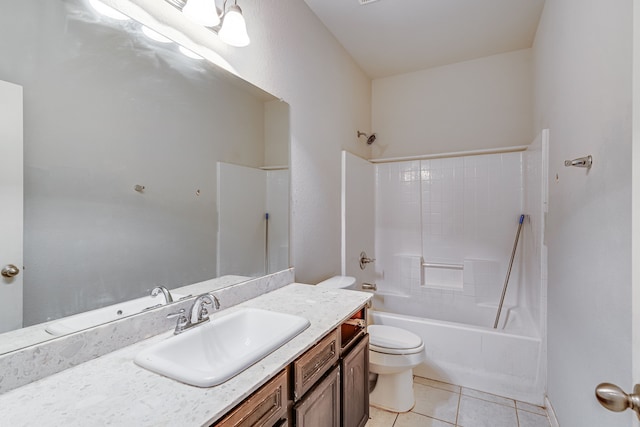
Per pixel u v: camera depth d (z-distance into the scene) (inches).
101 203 38.6
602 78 41.7
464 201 117.8
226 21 50.3
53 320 33.8
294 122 77.2
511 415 72.5
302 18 81.3
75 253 36.0
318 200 87.4
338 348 51.0
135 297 42.2
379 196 131.0
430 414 73.2
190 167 50.9
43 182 33.3
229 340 47.6
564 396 59.6
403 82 128.6
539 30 91.4
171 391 29.9
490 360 81.3
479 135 116.6
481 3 83.9
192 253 51.0
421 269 121.7
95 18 38.2
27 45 32.1
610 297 38.1
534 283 89.7
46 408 27.1
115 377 32.4
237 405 30.5
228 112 58.2
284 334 41.7
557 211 66.0
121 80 40.9
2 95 30.4
